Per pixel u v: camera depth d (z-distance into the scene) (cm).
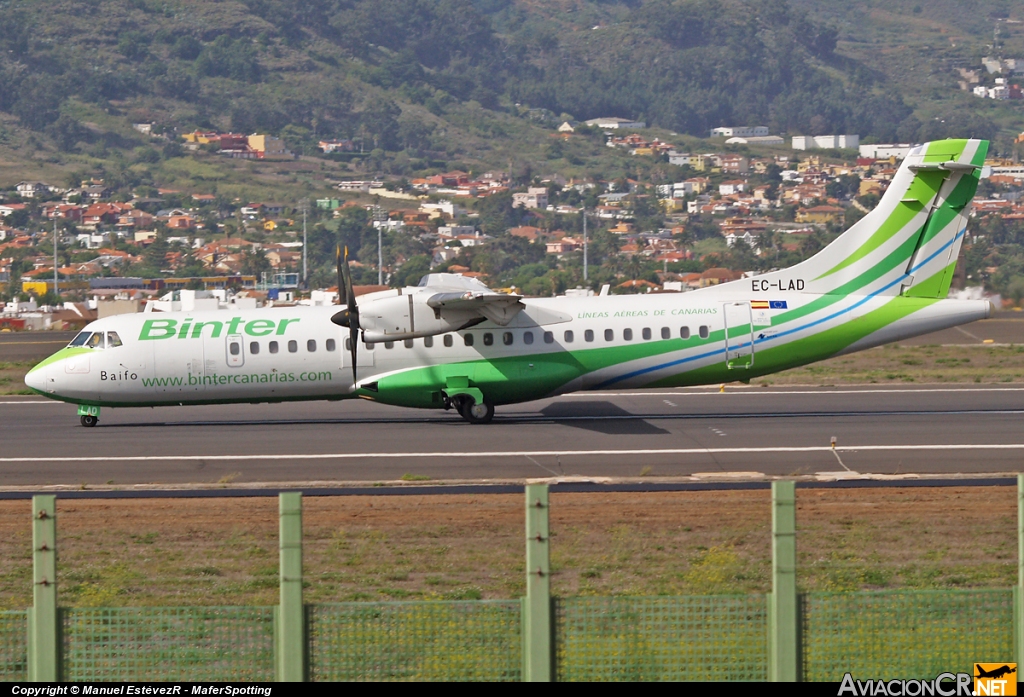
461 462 10531
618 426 12662
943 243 13212
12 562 7275
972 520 8069
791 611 4566
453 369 12850
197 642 5116
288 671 4472
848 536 7681
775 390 15975
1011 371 18012
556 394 13188
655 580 6781
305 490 9238
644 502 8631
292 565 4456
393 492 9125
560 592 6569
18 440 12138
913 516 8188
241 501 8838
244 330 12950
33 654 4491
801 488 9088
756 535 7694
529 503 4488
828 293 13275
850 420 12962
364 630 5234
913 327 13112
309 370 12925
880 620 4712
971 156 12975
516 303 12581
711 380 13250
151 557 7319
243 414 14100
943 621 4762
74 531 7988
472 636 5184
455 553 7394
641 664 4653
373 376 12925
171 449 11444
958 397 14900
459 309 12569
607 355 12962
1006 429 12131
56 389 12750
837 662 4634
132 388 12812
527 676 4509
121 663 4953
